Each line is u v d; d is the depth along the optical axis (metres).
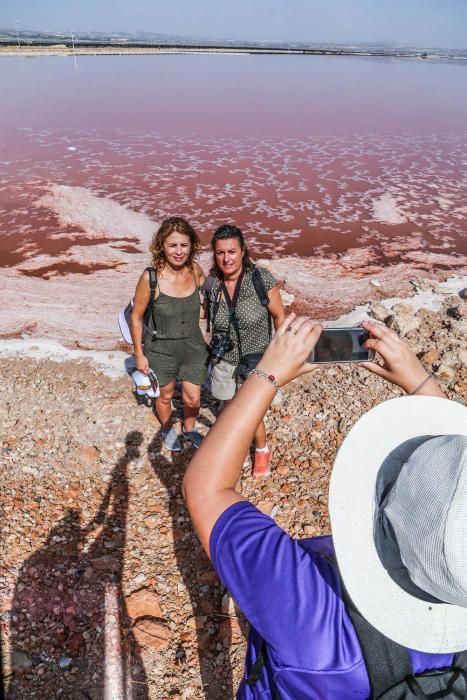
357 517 1.15
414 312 6.66
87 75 34.22
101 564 3.54
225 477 1.22
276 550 1.17
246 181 12.96
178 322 4.00
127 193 11.76
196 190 12.15
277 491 4.13
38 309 6.81
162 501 4.06
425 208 11.52
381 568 1.10
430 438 1.19
